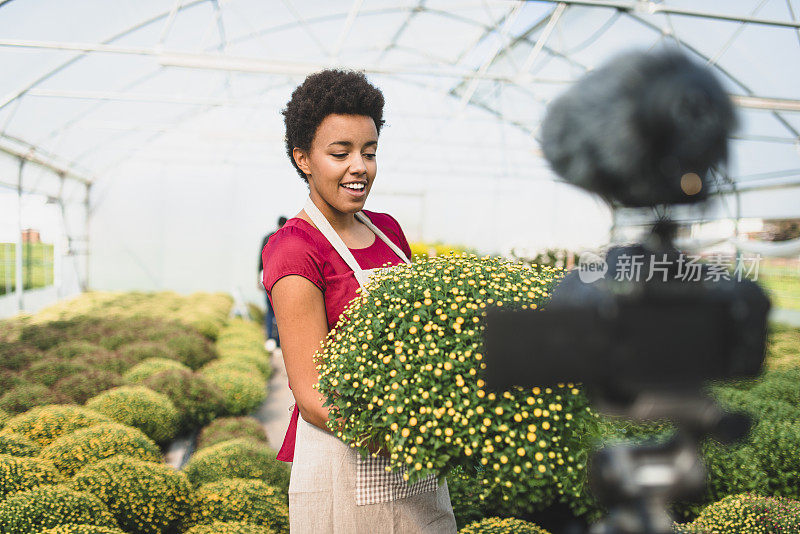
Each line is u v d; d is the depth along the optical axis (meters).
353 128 1.21
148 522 2.41
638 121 0.58
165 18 7.63
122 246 15.45
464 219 18.45
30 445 2.78
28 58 7.23
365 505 1.18
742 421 0.70
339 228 1.35
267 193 16.08
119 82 9.45
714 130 0.58
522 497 0.90
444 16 9.45
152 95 9.70
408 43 10.79
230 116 13.69
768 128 10.51
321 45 10.25
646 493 0.69
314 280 1.20
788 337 5.63
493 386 0.63
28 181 11.45
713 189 0.62
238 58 6.89
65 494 2.15
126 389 3.85
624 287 0.60
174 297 12.07
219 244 15.91
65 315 8.08
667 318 0.60
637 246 0.62
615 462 0.71
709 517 2.24
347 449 1.18
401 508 1.20
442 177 18.36
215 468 3.00
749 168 12.38
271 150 15.19
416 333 0.99
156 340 6.08
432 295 1.01
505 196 18.58
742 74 9.01
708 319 0.61
